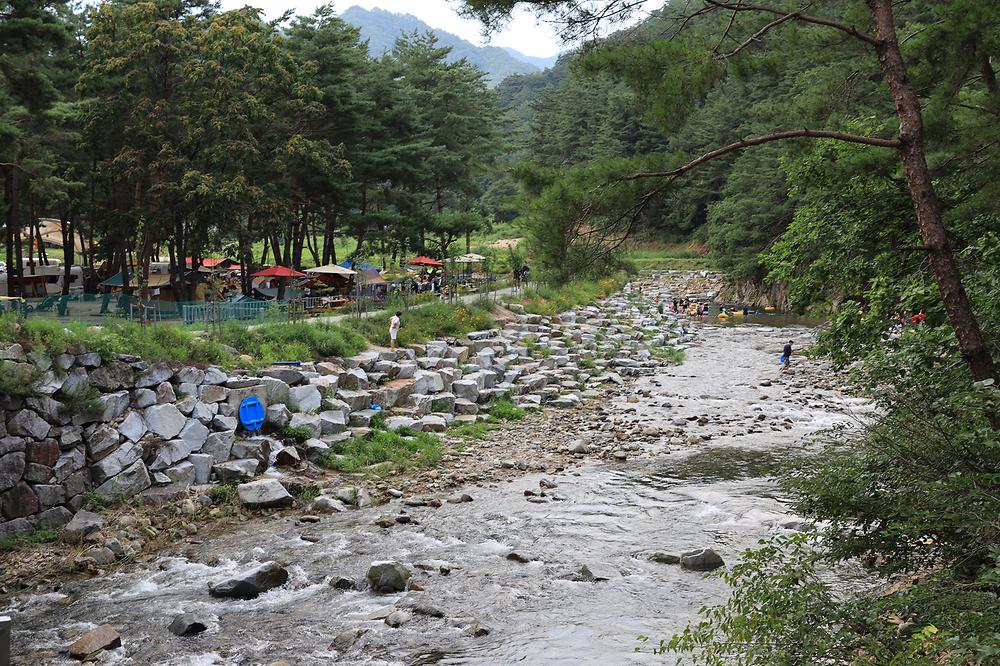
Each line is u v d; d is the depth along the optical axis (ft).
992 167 39.11
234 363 69.10
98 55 114.83
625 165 32.96
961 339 31.40
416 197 196.65
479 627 34.96
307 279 150.20
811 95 47.98
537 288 157.99
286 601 39.68
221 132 115.85
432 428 77.71
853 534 28.25
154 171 116.57
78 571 44.80
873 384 36.58
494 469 67.00
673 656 32.01
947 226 40.11
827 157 43.21
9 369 48.06
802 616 23.03
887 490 27.94
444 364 92.38
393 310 103.76
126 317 69.87
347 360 80.79
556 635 34.65
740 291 255.29
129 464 54.19
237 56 118.01
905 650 20.79
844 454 30.27
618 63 32.89
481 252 266.16
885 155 38.63
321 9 166.20
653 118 33.40
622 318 172.55
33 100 97.40
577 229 33.04
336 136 173.58
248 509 55.47
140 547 48.26
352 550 47.14
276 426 65.77
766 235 233.96
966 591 21.89
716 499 57.36
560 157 369.50
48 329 52.60
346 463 64.90
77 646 33.86
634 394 102.73
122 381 55.62
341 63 166.40
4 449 47.73
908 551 27.55
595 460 70.69
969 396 26.16
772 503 56.03
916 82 42.37
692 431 82.74
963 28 38.68
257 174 137.80
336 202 177.68
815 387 109.50
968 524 22.67
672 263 319.06
